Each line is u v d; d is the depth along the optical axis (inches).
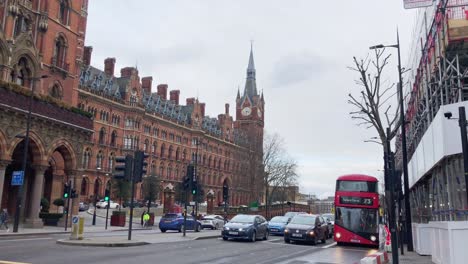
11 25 1323.8
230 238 1023.6
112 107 2997.0
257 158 3363.7
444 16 812.6
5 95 1059.3
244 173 3410.4
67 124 1286.9
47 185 1476.4
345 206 1029.2
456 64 885.2
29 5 1413.6
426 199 1163.3
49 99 1227.9
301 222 1030.4
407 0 926.4
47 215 1347.2
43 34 1455.5
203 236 1032.2
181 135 3875.5
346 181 1049.5
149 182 2588.6
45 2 1470.2
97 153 2839.6
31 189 1379.2
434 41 925.8
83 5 1753.2
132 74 3228.3
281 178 3238.2
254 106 5334.6
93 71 2999.5
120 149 3053.6
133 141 3149.6
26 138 1050.1
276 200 4008.4
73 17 1626.5
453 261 478.6
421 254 758.5
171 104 3998.5
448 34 798.5
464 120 490.3
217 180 4436.5
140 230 1434.5
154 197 2544.3
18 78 1344.7
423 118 1092.5
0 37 1237.1
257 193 3248.0
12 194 1347.2
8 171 1352.1
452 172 734.5
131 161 834.8
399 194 861.8
